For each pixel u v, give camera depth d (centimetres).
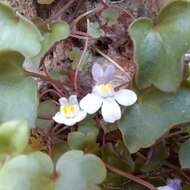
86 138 7
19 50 6
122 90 7
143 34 6
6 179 5
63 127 7
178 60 6
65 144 7
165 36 6
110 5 8
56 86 7
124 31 8
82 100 7
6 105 6
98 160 6
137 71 6
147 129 6
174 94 7
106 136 7
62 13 8
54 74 8
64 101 7
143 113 6
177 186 7
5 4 7
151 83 6
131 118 6
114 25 8
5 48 6
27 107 6
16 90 6
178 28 6
